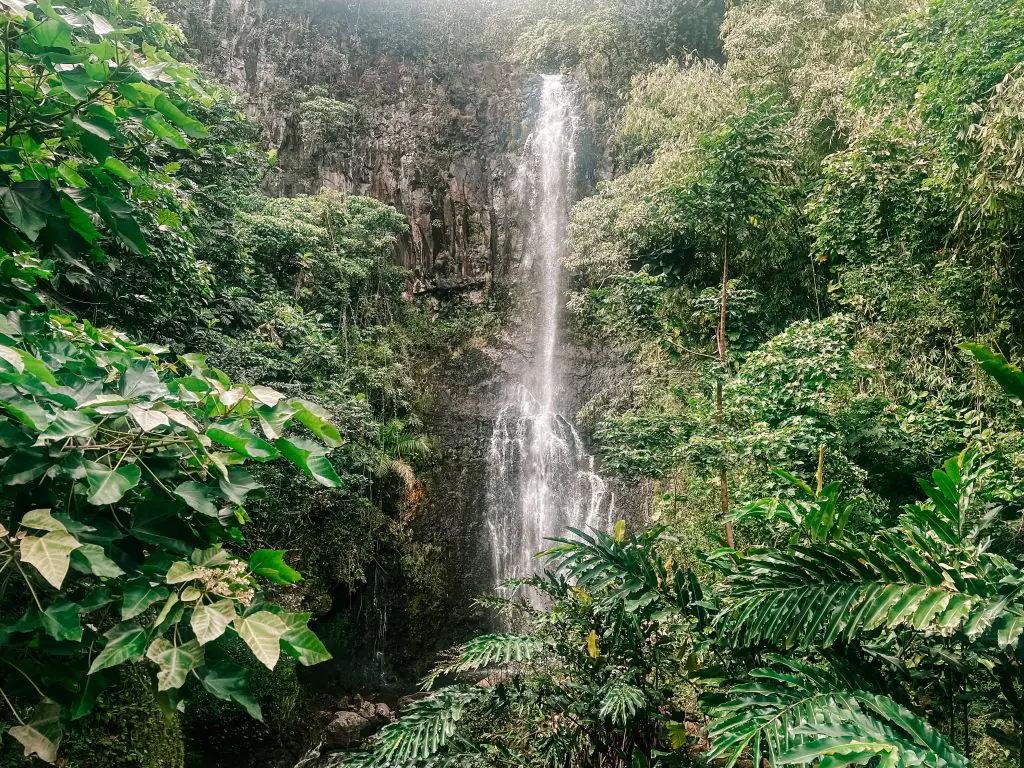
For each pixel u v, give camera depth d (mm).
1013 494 3775
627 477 11453
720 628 2439
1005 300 6707
